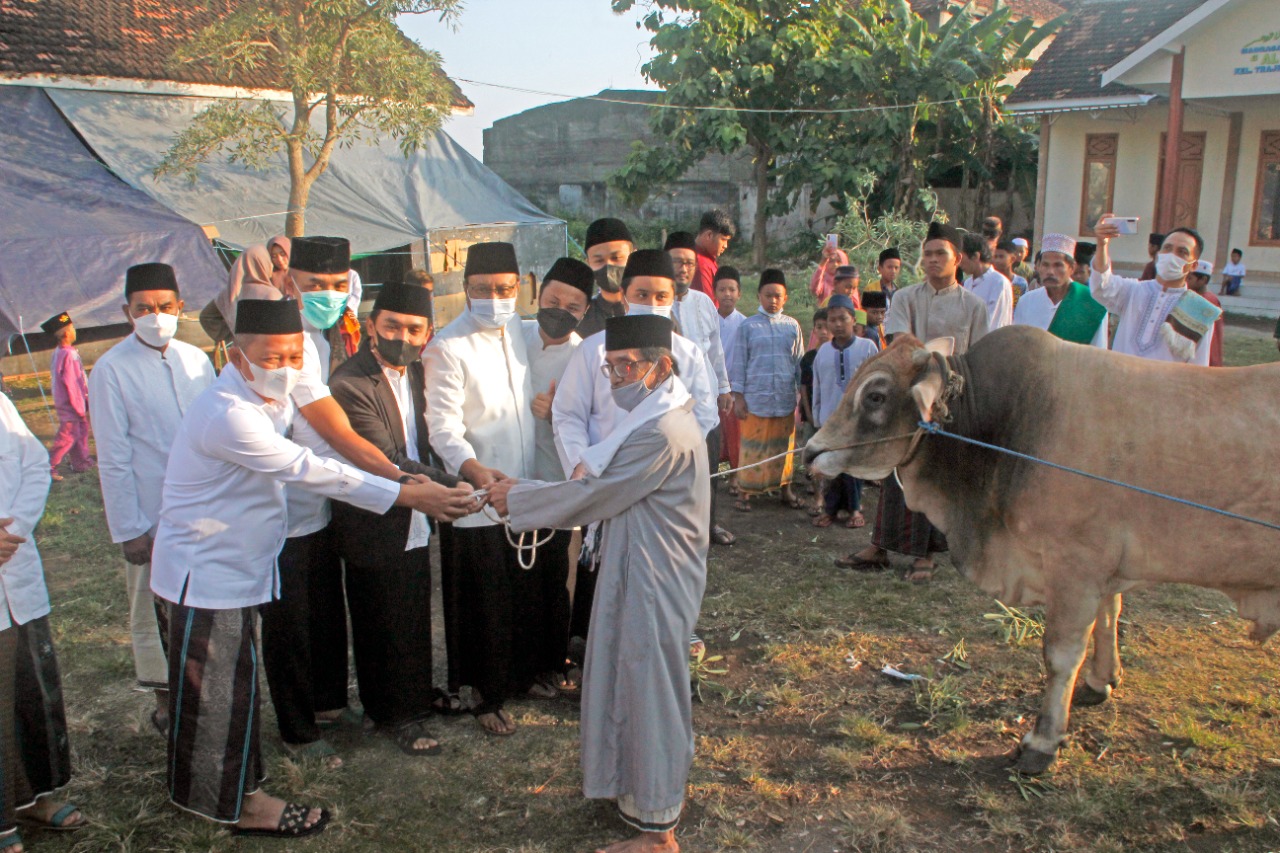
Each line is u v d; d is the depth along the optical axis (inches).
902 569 261.6
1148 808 158.6
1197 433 155.9
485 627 179.5
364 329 175.5
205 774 147.4
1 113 519.8
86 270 447.2
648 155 966.4
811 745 179.2
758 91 944.9
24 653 145.8
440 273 639.1
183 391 173.8
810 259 1029.2
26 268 430.6
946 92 897.5
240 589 146.4
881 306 305.9
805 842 152.6
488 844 153.3
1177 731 179.8
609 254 214.2
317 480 149.6
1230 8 653.9
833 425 177.9
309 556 173.5
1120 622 226.4
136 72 564.7
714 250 311.0
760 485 312.3
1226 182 779.4
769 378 305.1
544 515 149.0
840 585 251.8
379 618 172.7
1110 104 764.6
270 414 149.0
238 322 143.1
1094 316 241.8
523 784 168.2
